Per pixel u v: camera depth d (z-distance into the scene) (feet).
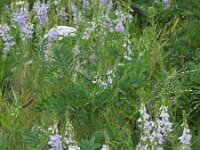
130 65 5.73
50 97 5.05
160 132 4.50
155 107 4.52
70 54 5.40
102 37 6.02
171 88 5.51
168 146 4.63
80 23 6.71
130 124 5.29
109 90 5.15
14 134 5.09
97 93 5.07
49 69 5.32
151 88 5.53
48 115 5.30
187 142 4.32
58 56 5.36
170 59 6.49
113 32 6.35
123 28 6.40
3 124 5.21
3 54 6.28
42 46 6.05
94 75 5.35
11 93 5.94
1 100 5.66
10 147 4.98
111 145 4.71
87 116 5.11
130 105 5.27
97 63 5.73
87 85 5.34
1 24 6.24
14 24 6.81
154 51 6.06
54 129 4.27
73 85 5.17
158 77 5.71
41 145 4.48
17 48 6.28
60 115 5.05
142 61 5.84
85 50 5.93
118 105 5.29
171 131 4.74
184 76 5.76
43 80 5.65
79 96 5.05
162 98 4.46
